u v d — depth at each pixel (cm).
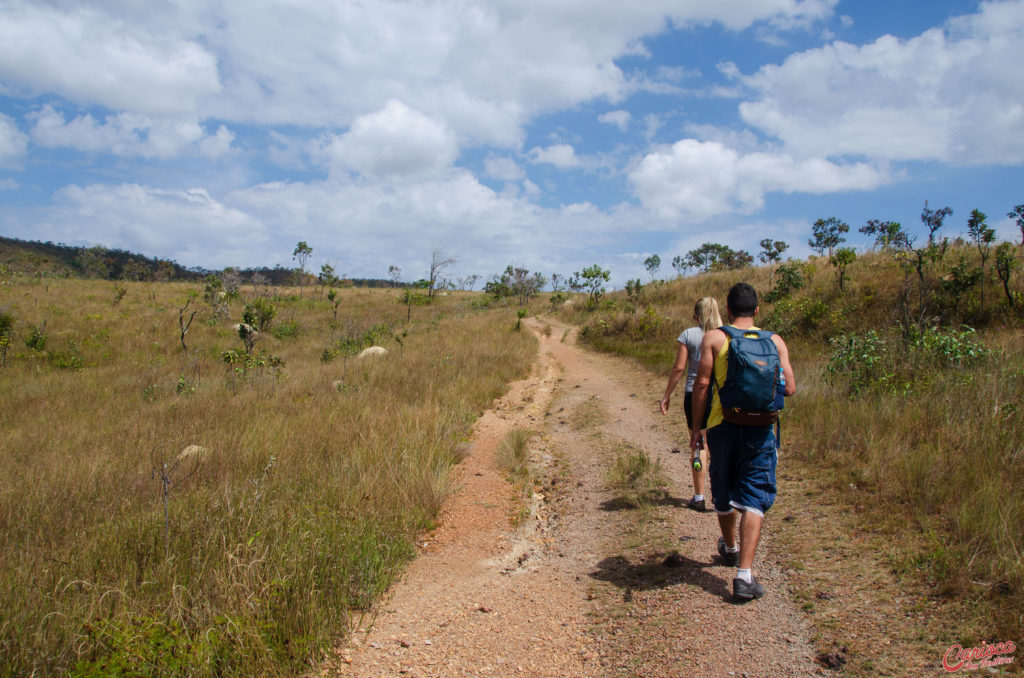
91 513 489
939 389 636
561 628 323
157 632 274
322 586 342
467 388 1134
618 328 1986
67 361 1780
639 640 295
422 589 391
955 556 319
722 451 323
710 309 452
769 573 349
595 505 536
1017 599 272
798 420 696
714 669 261
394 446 668
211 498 485
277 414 887
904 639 262
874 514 404
